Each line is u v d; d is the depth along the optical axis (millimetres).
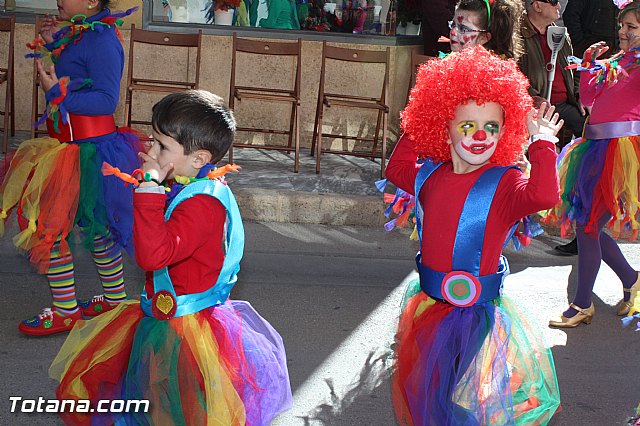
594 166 4770
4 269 5340
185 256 2660
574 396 4133
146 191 2568
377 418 3787
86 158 4164
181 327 2762
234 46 7801
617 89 4762
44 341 4352
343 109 8820
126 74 8461
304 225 6738
